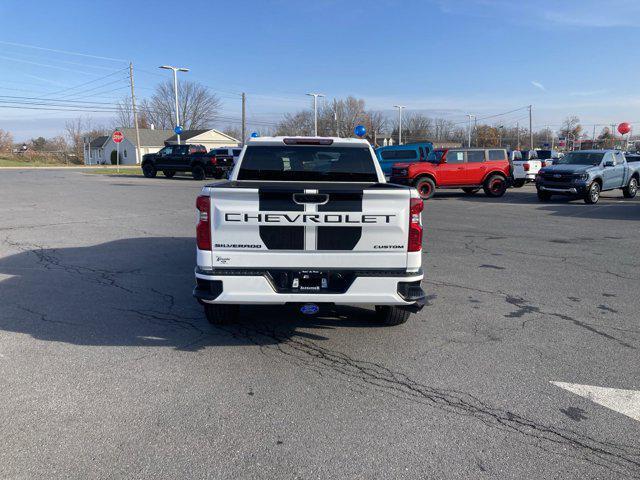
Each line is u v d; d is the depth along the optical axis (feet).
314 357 15.24
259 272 14.61
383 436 11.02
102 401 12.37
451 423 11.60
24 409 11.94
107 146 265.13
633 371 14.48
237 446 10.58
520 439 10.99
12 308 19.61
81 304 20.21
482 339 16.88
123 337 16.67
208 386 13.25
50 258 28.60
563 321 18.72
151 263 27.55
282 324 18.15
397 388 13.29
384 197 14.47
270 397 12.71
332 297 14.65
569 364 14.90
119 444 10.58
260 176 18.34
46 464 9.88
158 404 12.27
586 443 10.88
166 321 18.30
